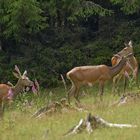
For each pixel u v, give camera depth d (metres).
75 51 53.28
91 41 57.12
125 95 33.41
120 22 58.59
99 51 53.78
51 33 56.09
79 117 28.20
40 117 29.70
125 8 54.09
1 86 30.95
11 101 31.45
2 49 54.72
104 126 24.55
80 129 24.20
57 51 53.09
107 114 28.33
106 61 53.19
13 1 49.75
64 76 51.97
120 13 59.62
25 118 30.23
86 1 53.91
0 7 50.38
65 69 52.12
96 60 52.78
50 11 53.31
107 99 35.19
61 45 55.56
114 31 56.69
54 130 25.52
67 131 24.78
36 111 31.38
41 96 45.03
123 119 26.58
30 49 53.94
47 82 50.22
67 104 30.59
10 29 50.41
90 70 34.03
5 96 30.88
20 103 32.59
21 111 32.12
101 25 58.59
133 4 53.81
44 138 23.73
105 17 58.69
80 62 52.84
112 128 24.41
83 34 57.25
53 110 30.09
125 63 34.44
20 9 49.53
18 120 29.70
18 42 54.12
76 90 34.22
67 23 57.03
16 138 25.25
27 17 50.06
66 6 53.50
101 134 23.28
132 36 55.09
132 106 30.62
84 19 58.19
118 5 59.25
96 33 57.59
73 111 30.16
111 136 22.86
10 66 51.34
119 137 22.61
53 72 51.53
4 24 52.09
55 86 50.34
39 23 51.31
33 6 49.81
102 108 30.80
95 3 58.53
